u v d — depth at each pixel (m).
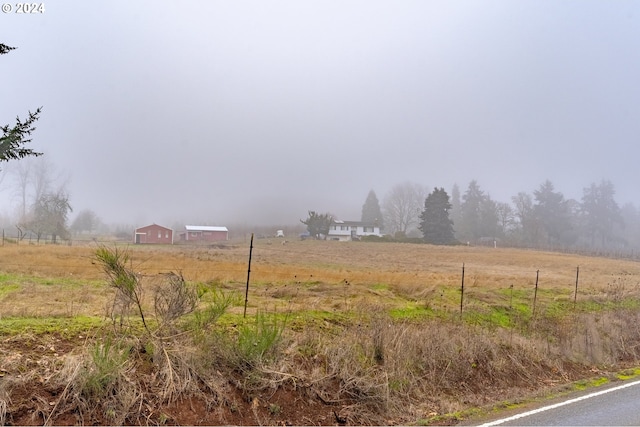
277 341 6.77
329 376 6.70
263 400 6.01
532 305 14.14
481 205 92.62
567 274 29.70
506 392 7.79
